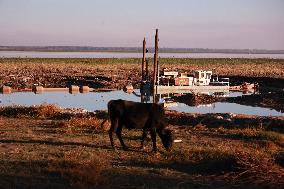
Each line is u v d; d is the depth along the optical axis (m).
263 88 58.25
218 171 13.23
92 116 26.69
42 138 18.66
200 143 18.58
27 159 14.23
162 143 16.97
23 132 20.27
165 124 16.59
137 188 11.02
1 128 21.59
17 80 61.22
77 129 21.39
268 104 42.97
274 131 22.72
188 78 51.25
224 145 17.88
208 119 25.91
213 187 11.60
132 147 17.19
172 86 48.69
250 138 20.36
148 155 15.84
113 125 16.70
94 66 99.88
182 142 18.70
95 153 15.84
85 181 11.27
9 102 40.78
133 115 16.38
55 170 12.34
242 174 12.48
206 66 109.56
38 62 116.44
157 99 45.84
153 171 13.06
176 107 40.91
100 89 55.75
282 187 11.71
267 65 118.06
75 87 52.81
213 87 52.53
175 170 13.47
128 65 108.00
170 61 142.62
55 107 28.98
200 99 46.50
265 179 12.09
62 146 16.97
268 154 15.21
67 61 127.12
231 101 46.62
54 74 72.50
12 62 111.56
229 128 23.83
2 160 13.81
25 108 27.78
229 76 68.25
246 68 100.19
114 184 11.33
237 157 13.66
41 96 47.34
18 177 11.62
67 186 10.97
